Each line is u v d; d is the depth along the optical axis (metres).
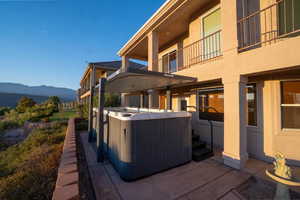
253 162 4.27
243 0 4.09
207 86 6.03
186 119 4.22
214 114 5.89
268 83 4.35
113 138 3.96
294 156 3.97
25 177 3.29
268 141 4.34
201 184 3.13
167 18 6.20
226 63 4.05
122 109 7.64
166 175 3.52
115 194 2.78
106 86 5.72
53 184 2.91
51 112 18.64
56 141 6.31
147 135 3.42
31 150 5.63
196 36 6.36
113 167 3.91
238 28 3.88
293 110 4.08
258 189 2.95
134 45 9.07
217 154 4.94
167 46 9.59
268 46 3.22
